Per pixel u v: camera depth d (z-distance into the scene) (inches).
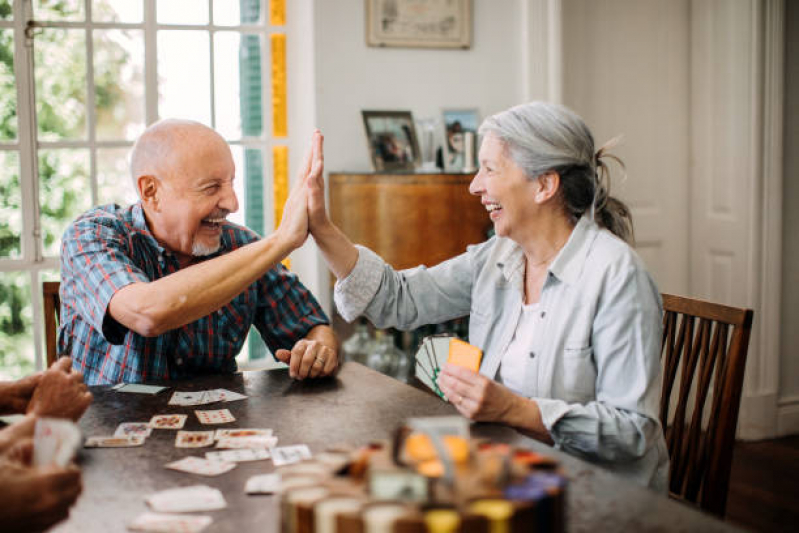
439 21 130.2
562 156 58.4
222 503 38.2
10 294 118.9
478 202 121.4
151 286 58.9
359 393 59.3
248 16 127.2
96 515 37.4
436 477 28.5
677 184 146.9
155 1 122.4
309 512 27.0
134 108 123.1
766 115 132.9
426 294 69.9
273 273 75.0
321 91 125.3
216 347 71.7
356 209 119.0
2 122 116.7
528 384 59.3
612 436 51.5
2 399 49.2
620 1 140.3
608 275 56.8
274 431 50.4
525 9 132.6
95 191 122.3
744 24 133.0
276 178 130.6
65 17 118.3
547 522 27.3
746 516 106.8
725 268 140.6
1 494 31.3
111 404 56.8
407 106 129.9
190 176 66.2
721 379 60.7
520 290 63.5
